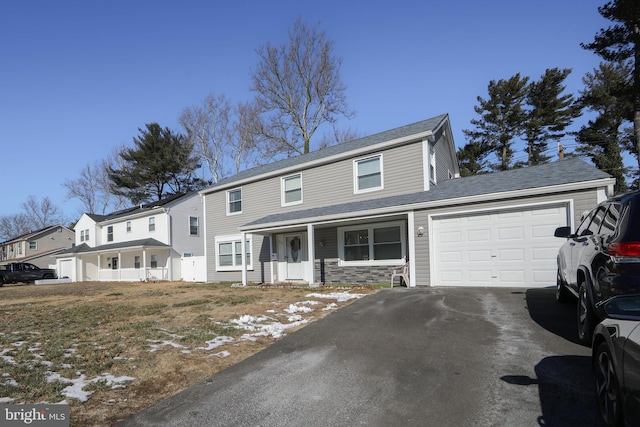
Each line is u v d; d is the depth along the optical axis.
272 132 36.25
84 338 6.95
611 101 30.61
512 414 3.46
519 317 6.65
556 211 10.15
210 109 38.66
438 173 15.97
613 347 2.95
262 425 3.57
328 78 35.16
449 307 7.75
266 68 34.88
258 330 7.24
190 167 42.16
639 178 27.72
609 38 22.05
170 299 12.25
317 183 16.81
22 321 8.97
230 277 20.14
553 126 36.00
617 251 3.88
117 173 43.22
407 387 4.18
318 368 4.96
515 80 36.69
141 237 30.45
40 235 46.47
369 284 14.19
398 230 13.88
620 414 2.81
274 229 16.17
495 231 10.93
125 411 4.08
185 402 4.18
